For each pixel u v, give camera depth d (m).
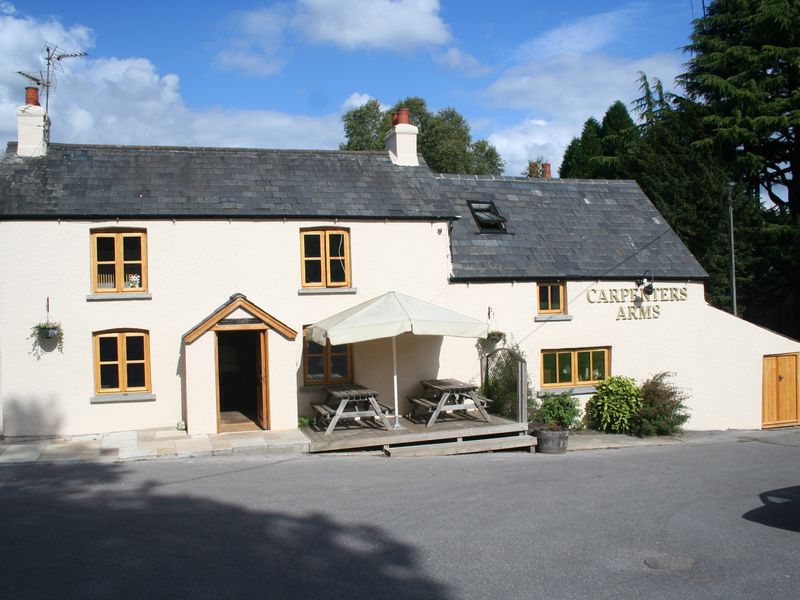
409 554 8.49
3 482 11.71
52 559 8.05
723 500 11.69
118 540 8.74
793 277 30.22
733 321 21.64
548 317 19.39
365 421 16.97
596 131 38.22
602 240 20.91
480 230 19.83
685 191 28.88
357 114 51.38
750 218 28.66
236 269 16.62
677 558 8.55
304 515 10.00
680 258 21.31
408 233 18.09
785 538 9.45
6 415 15.12
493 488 12.05
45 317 15.38
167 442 14.66
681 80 33.44
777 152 32.72
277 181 17.78
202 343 15.33
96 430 15.63
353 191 18.14
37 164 16.42
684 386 21.09
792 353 22.42
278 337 15.86
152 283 16.06
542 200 21.62
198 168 17.55
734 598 7.29
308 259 17.28
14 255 15.24
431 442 16.12
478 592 7.38
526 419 16.78
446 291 18.41
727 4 32.28
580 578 7.82
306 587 7.38
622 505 11.13
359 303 17.58
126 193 16.25
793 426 22.47
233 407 19.09
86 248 15.65
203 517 9.77
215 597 7.08
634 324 20.50
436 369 18.30
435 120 48.31
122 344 15.98
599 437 18.67
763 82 30.59
